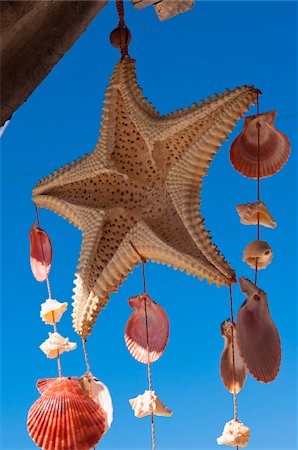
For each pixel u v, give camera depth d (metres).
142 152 0.70
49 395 0.70
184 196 0.66
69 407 0.69
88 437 0.69
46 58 0.81
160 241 0.66
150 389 0.72
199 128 0.66
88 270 0.69
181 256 0.65
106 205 0.71
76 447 0.69
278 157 0.67
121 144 0.71
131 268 0.68
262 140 0.67
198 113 0.65
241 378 0.70
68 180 0.72
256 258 0.65
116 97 0.70
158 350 0.71
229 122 0.64
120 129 0.70
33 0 0.73
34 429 0.69
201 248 0.64
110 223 0.70
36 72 0.80
